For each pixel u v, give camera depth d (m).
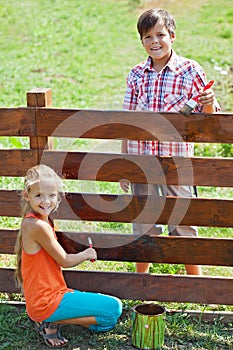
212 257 4.25
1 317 4.30
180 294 4.34
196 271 4.67
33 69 11.41
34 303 4.01
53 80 10.81
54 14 14.10
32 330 4.24
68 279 4.41
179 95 4.41
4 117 4.17
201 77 4.41
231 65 11.03
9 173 4.25
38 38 12.93
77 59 11.88
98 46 12.46
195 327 4.29
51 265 4.06
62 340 4.07
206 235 5.73
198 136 4.08
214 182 4.12
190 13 13.91
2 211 4.35
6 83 10.66
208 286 4.30
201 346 4.09
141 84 4.48
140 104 4.50
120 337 4.18
